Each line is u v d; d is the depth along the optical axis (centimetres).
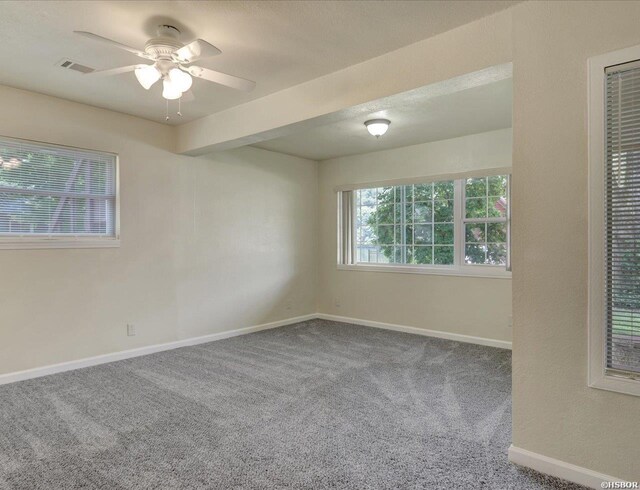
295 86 328
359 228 595
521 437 215
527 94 209
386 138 483
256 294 538
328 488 195
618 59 183
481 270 466
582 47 193
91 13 224
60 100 365
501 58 222
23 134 345
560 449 203
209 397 307
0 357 335
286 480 201
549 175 203
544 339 207
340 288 600
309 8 219
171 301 448
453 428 256
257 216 539
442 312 496
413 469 211
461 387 327
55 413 278
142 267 424
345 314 594
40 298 356
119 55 278
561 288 201
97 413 278
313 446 234
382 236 568
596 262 190
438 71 247
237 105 376
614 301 189
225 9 220
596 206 190
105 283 396
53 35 249
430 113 386
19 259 345
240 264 519
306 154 578
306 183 608
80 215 383
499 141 447
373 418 271
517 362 216
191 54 228
